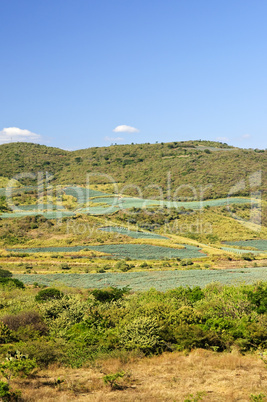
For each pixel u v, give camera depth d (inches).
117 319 924.0
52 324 911.0
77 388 521.0
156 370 614.9
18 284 1903.3
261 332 765.9
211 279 2166.6
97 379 561.9
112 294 1375.5
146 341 732.0
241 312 947.3
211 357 687.1
